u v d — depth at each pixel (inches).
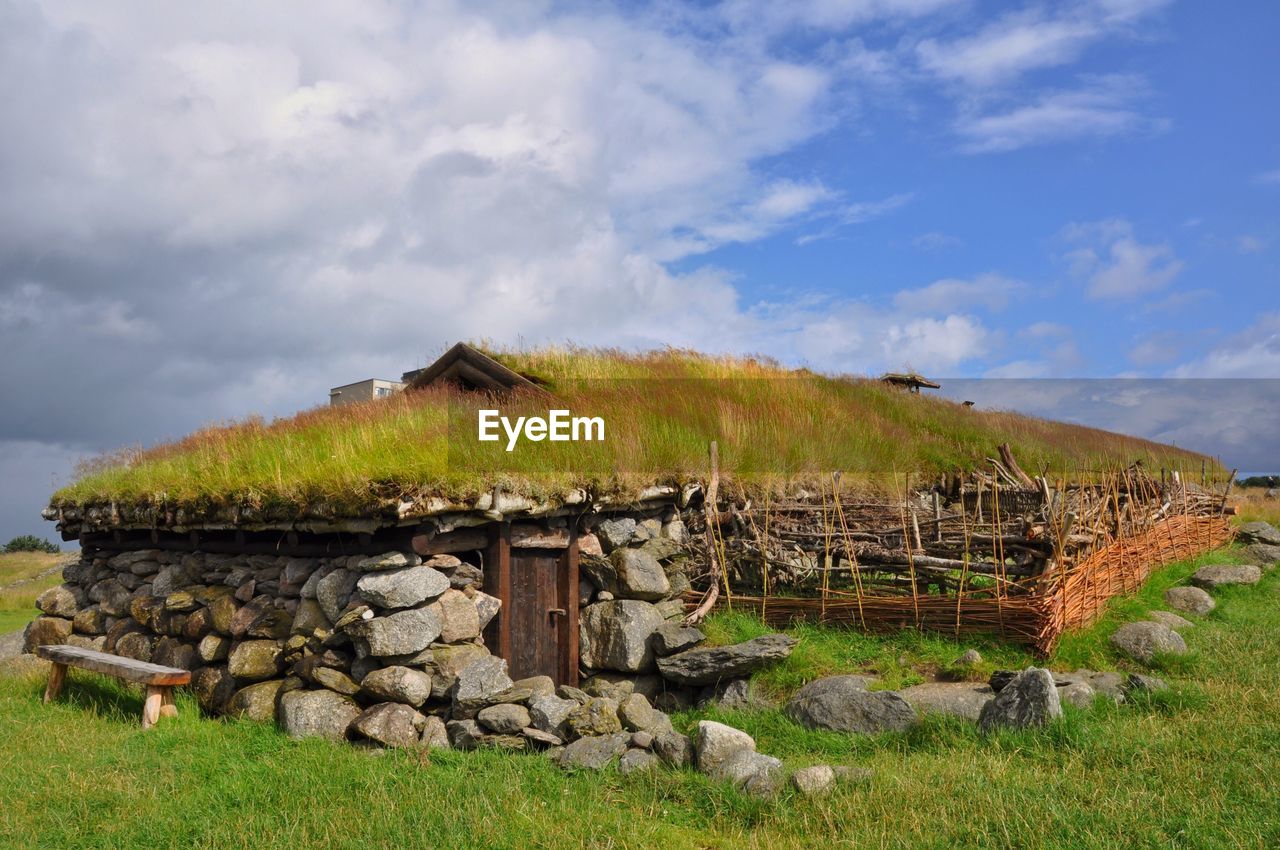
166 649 421.7
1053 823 228.2
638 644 387.5
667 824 246.2
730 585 455.5
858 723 317.1
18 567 1266.0
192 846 238.4
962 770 264.4
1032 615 379.2
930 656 380.2
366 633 325.4
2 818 258.4
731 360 864.3
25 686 451.2
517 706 324.2
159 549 466.6
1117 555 466.0
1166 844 214.8
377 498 329.4
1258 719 312.0
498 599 367.2
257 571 399.9
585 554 410.6
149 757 312.0
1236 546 705.6
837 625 417.1
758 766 272.8
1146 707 320.5
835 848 223.9
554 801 258.4
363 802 258.4
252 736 329.4
